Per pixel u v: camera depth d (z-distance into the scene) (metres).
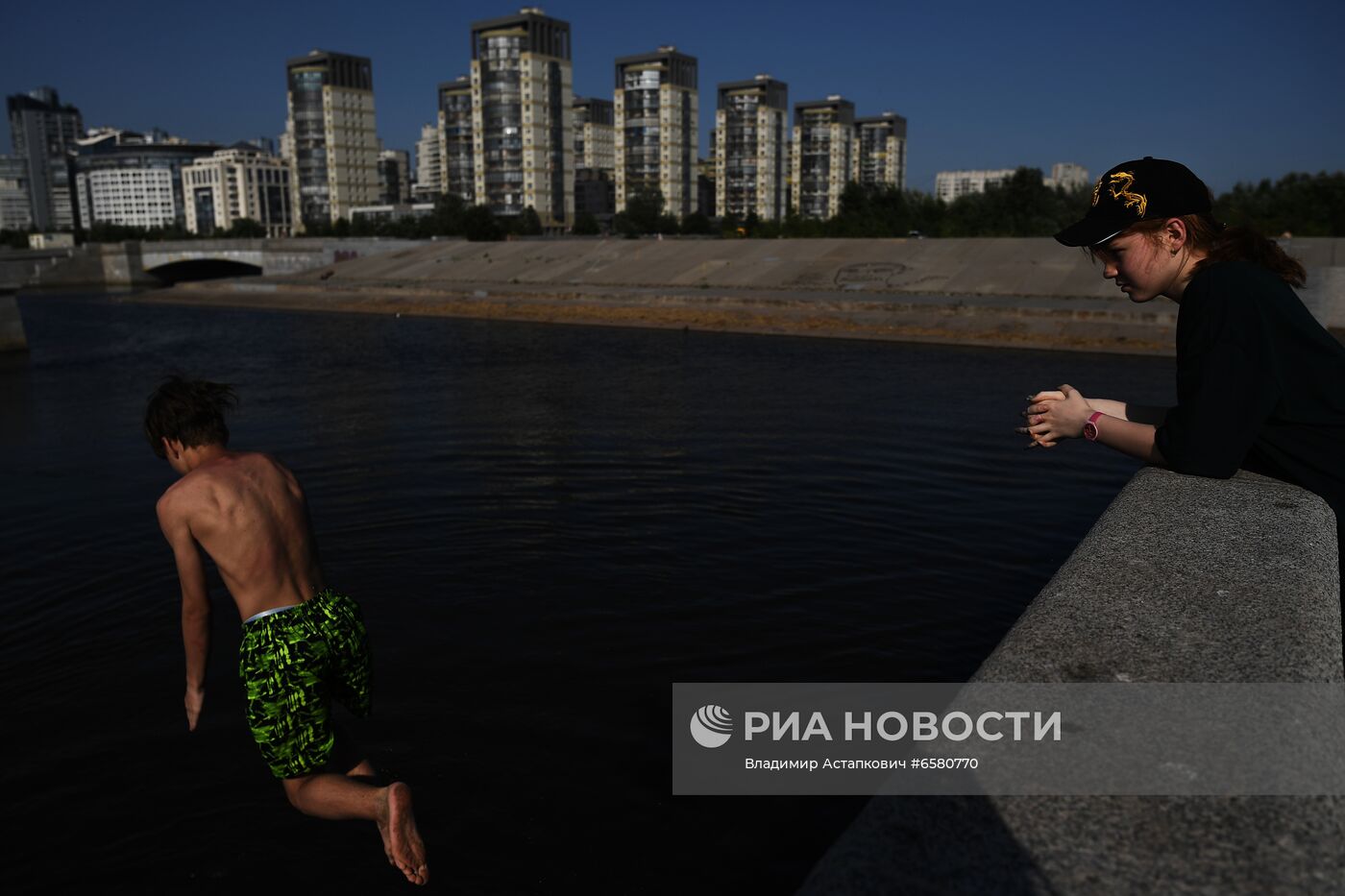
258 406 15.28
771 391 16.53
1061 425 2.83
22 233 127.88
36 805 4.01
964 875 1.23
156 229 131.25
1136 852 1.25
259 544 3.11
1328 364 2.28
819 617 5.95
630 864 3.55
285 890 3.44
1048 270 34.34
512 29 128.12
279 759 3.07
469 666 5.26
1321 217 40.97
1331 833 1.28
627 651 5.45
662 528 7.92
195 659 3.20
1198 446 2.34
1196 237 2.42
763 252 43.28
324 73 152.25
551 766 4.21
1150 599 2.03
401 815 2.74
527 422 13.31
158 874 3.55
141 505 9.23
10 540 8.01
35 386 19.58
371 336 29.48
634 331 29.94
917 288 34.62
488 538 7.67
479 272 48.25
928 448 11.17
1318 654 1.76
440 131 153.25
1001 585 6.54
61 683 5.17
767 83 150.00
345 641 3.21
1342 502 2.30
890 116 183.00
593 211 170.75
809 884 1.24
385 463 10.66
